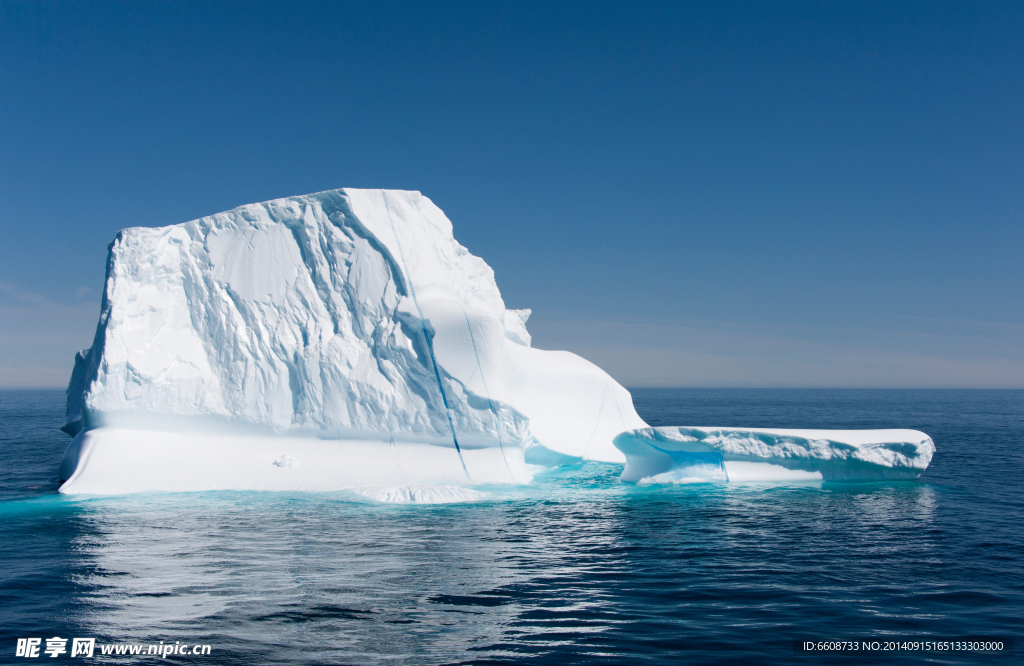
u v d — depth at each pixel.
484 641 8.42
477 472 20.53
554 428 26.73
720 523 15.35
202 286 21.66
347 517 15.63
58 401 108.31
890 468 21.31
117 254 20.42
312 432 20.73
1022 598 10.27
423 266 23.08
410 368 21.34
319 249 22.23
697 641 8.49
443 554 12.39
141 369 19.83
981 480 21.72
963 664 7.96
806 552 12.80
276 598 9.93
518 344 29.80
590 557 12.32
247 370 20.95
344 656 7.96
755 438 21.34
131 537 13.49
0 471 23.36
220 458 19.83
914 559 12.35
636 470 22.66
